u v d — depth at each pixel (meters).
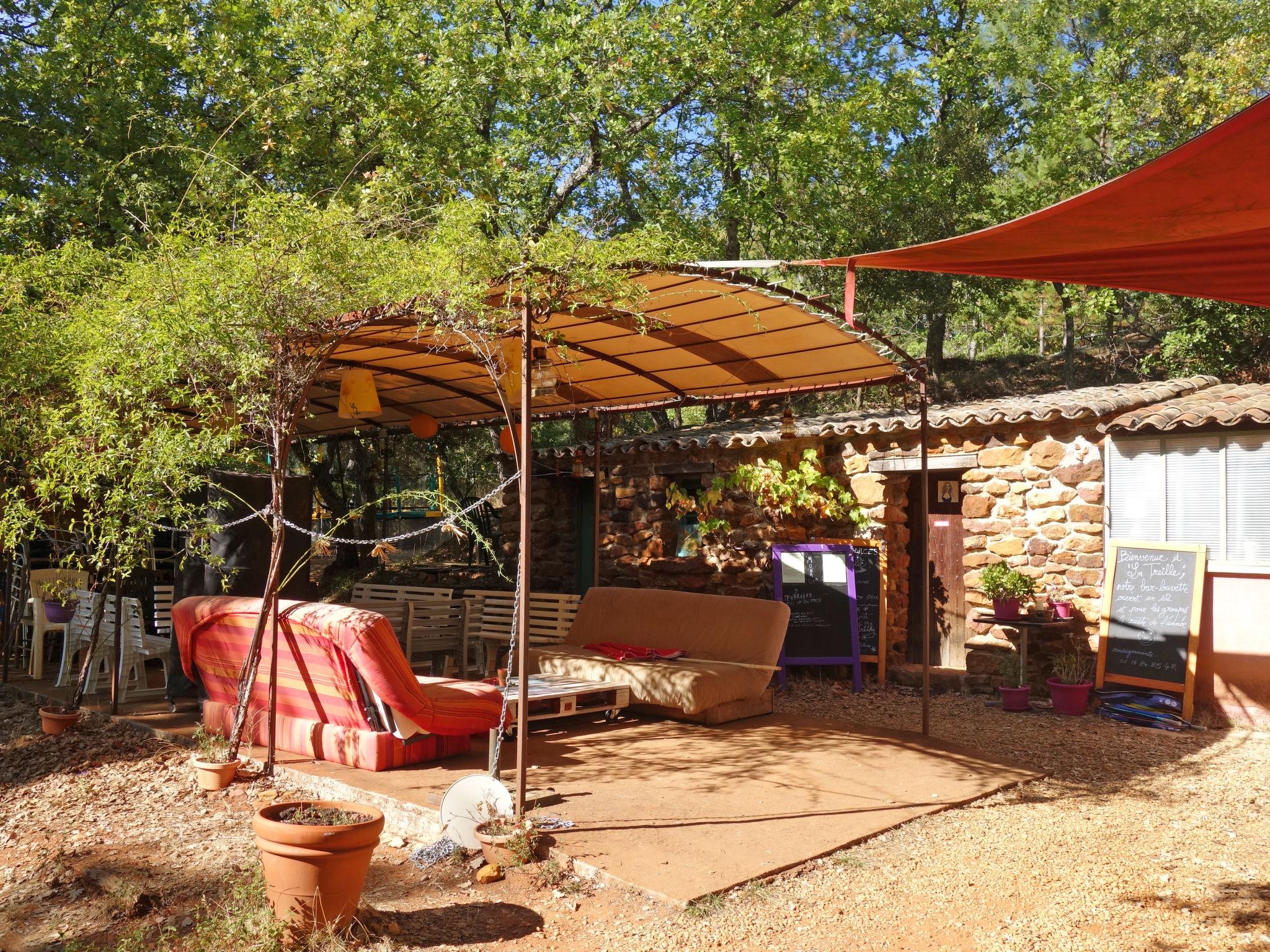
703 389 8.65
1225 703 7.70
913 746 6.62
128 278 6.07
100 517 6.15
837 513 10.15
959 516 9.97
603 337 6.97
